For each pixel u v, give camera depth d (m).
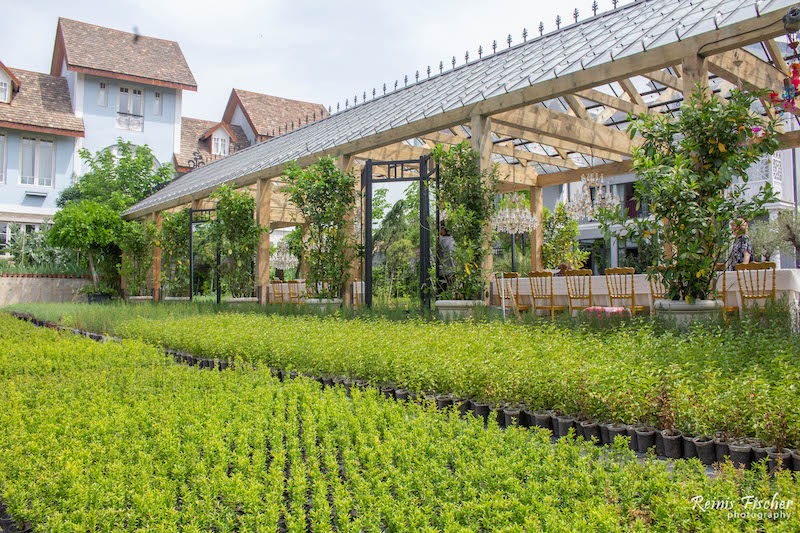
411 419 3.86
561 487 2.44
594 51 8.03
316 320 7.98
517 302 10.09
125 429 3.67
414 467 2.85
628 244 19.92
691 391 3.47
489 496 2.42
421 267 9.69
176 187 20.42
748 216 5.89
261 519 2.38
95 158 28.00
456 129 12.30
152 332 8.44
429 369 4.80
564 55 8.74
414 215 13.41
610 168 13.83
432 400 4.12
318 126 16.03
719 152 5.98
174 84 29.94
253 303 12.84
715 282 6.07
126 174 25.69
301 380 5.24
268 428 3.80
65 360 6.48
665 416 3.46
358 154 12.10
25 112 26.11
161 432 3.48
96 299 20.56
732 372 3.88
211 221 15.20
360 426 3.63
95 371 5.79
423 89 12.38
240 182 15.00
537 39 10.91
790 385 3.29
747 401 3.27
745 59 7.83
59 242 19.17
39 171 26.83
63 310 13.41
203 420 3.86
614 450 2.86
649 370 3.89
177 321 9.17
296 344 6.07
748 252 8.04
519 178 14.59
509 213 12.05
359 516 2.45
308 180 11.26
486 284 8.72
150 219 20.22
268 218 14.29
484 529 2.32
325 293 11.07
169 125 30.44
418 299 10.57
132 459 3.20
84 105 27.95
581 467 2.61
